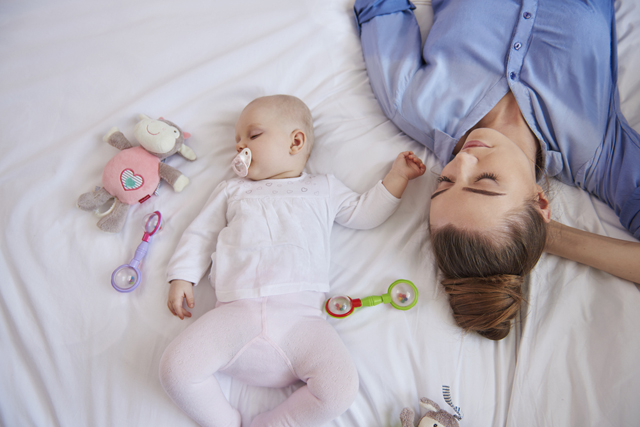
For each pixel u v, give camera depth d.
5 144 1.20
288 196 1.09
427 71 1.23
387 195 1.12
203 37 1.36
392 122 1.33
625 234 1.09
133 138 1.23
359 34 1.44
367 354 1.00
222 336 0.91
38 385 0.99
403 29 1.36
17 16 1.34
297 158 1.16
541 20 1.13
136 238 1.13
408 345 1.02
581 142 1.09
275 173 1.15
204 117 1.28
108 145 1.21
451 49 1.20
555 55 1.10
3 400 0.97
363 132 1.28
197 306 1.07
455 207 0.94
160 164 1.17
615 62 1.19
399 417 0.96
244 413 0.98
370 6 1.36
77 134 1.22
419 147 1.29
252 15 1.39
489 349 1.02
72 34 1.34
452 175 0.99
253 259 0.99
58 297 1.05
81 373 0.99
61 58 1.30
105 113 1.26
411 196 1.19
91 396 0.97
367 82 1.39
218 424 0.91
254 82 1.30
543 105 1.10
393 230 1.16
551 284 1.06
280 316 0.94
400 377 0.99
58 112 1.25
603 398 0.92
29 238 1.09
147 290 1.07
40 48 1.31
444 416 0.91
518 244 0.91
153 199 1.18
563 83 1.09
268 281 0.96
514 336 1.03
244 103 1.30
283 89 1.33
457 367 1.00
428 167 1.24
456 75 1.19
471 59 1.18
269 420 0.92
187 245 1.06
